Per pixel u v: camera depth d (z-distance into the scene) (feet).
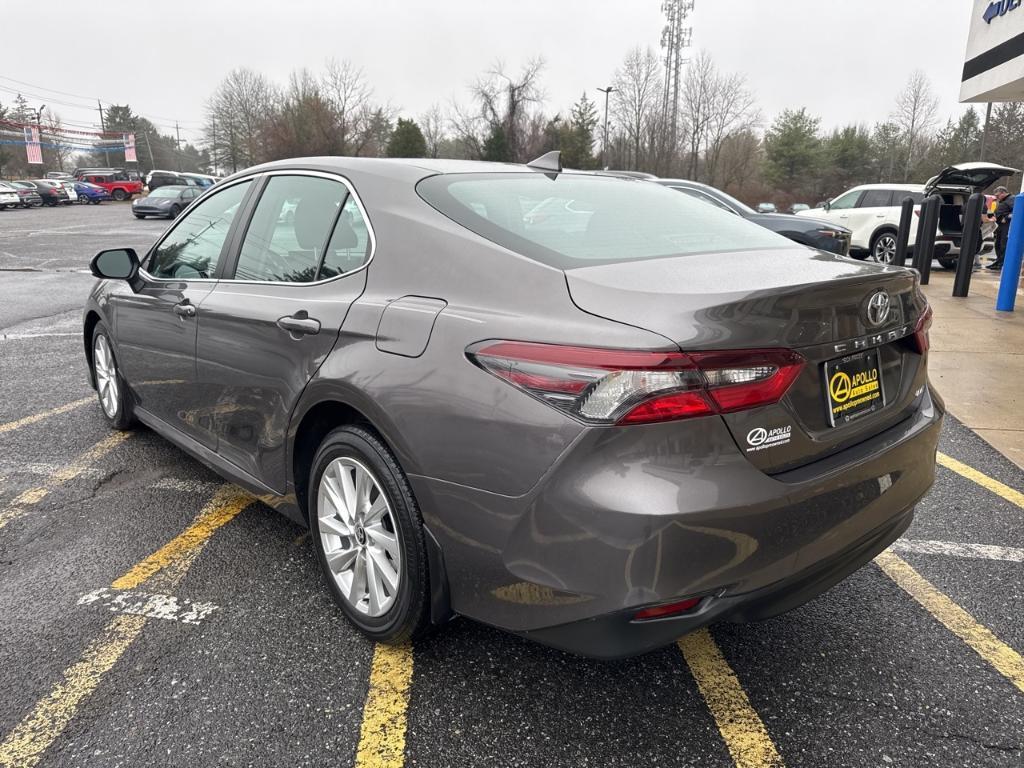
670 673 7.81
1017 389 18.33
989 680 7.72
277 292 9.14
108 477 12.71
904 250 39.40
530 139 186.29
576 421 5.85
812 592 6.88
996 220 44.55
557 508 5.95
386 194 8.34
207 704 7.22
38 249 55.47
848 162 225.97
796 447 6.38
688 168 197.88
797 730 6.99
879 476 7.06
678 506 5.68
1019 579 9.73
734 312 5.91
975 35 39.55
